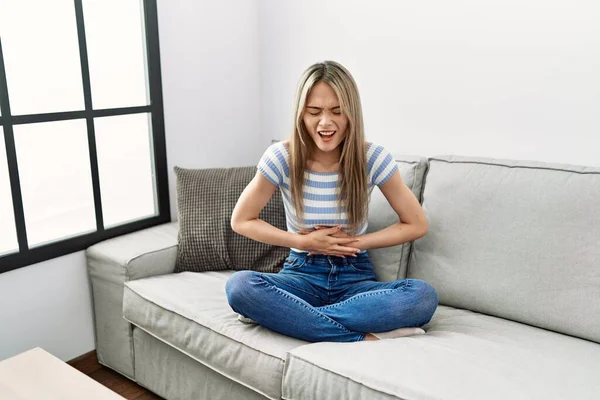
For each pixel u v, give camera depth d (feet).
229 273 6.86
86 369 7.29
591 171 5.54
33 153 6.58
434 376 4.30
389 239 5.78
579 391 4.16
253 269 6.91
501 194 5.84
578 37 6.12
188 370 5.99
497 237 5.74
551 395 4.08
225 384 5.61
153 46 7.52
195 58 8.11
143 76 7.67
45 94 6.59
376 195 6.53
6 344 6.51
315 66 5.57
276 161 5.79
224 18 8.38
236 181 7.18
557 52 6.29
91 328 7.34
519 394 4.08
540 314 5.41
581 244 5.31
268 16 8.74
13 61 6.24
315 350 4.78
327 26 8.08
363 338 5.10
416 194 6.50
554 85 6.38
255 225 5.84
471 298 5.82
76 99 6.92
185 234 6.96
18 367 4.91
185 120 8.16
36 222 6.75
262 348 5.04
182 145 8.19
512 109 6.73
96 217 7.29
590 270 5.23
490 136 6.97
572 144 6.40
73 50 6.79
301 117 5.55
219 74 8.49
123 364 6.90
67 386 4.63
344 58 8.02
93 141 7.11
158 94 7.71
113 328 6.91
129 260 6.50
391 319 5.04
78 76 6.89
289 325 5.10
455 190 6.11
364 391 4.31
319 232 5.67
